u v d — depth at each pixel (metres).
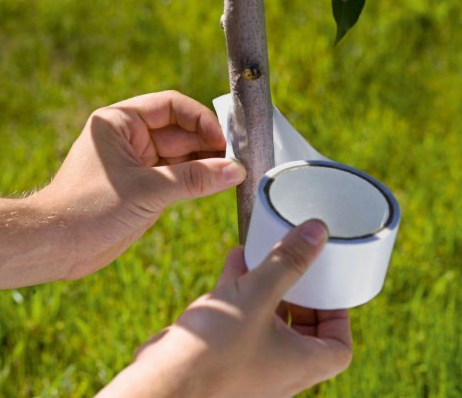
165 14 1.85
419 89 1.60
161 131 0.81
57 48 1.80
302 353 0.60
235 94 0.64
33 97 1.63
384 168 1.39
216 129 0.80
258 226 0.59
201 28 1.80
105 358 1.04
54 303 1.10
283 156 0.67
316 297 0.59
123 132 0.78
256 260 0.60
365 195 0.61
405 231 1.23
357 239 0.57
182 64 1.68
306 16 1.81
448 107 1.54
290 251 0.57
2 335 1.07
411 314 1.08
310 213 0.61
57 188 0.79
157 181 0.75
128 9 1.89
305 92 1.59
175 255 1.20
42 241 0.78
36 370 1.06
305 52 1.67
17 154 1.43
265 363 0.59
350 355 0.64
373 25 1.75
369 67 1.65
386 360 1.00
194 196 0.75
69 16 1.88
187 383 0.57
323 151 1.42
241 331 0.58
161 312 1.09
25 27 1.87
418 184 1.36
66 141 1.50
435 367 1.01
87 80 1.69
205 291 1.14
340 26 0.61
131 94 1.61
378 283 0.60
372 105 1.55
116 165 0.77
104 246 0.79
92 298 1.10
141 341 1.05
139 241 1.22
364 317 1.07
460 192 1.30
